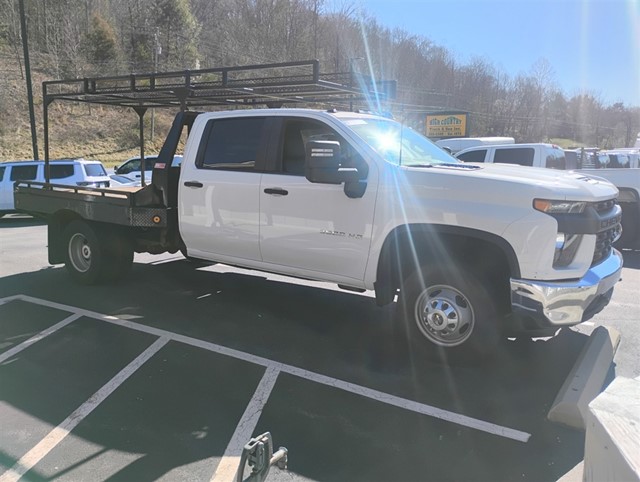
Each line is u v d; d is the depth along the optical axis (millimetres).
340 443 3141
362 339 4844
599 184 4074
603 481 1587
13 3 52688
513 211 3689
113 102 7488
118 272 6664
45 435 3219
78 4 57594
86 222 6523
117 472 2848
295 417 3436
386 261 4270
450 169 4145
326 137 4625
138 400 3662
